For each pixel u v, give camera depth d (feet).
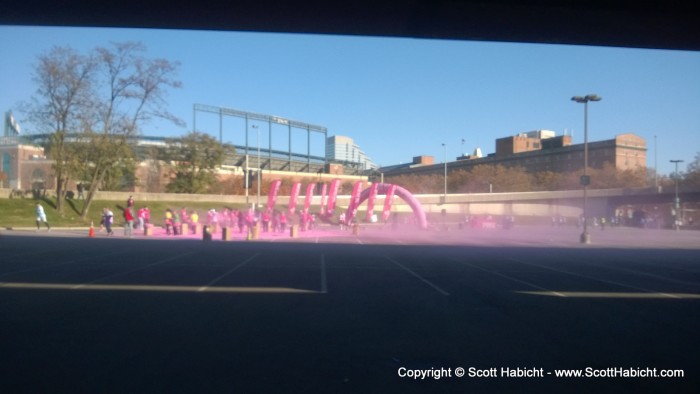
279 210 221.66
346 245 107.65
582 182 132.46
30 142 169.78
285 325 32.50
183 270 60.39
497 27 45.91
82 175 174.50
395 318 34.91
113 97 166.09
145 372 22.90
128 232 126.41
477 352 26.76
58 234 128.06
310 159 405.18
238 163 343.67
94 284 48.96
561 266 71.67
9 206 164.86
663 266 74.18
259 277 55.06
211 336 29.53
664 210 351.05
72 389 20.74
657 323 34.68
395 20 44.70
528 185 367.86
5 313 35.55
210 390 20.75
